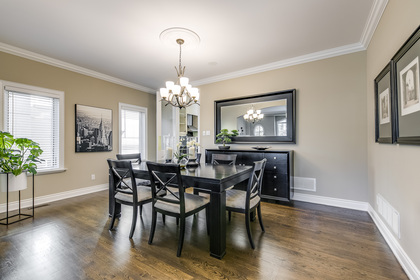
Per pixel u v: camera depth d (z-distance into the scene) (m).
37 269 1.63
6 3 2.03
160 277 1.53
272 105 3.68
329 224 2.47
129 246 1.97
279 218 2.66
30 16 2.24
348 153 3.04
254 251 1.88
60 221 2.58
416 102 1.39
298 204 3.23
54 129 3.53
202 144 4.57
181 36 2.67
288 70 3.54
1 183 2.50
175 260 1.75
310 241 2.06
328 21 2.37
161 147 4.46
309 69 3.35
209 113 4.48
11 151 2.62
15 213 2.85
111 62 3.55
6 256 1.81
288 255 1.82
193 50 3.09
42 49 3.05
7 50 2.94
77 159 3.82
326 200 3.21
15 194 3.06
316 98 3.29
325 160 3.21
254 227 2.40
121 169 2.30
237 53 3.21
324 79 3.22
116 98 4.51
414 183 1.49
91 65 3.69
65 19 2.31
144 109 5.18
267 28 2.51
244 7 2.11
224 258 1.77
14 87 3.02
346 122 3.06
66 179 3.66
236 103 4.08
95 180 4.12
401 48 1.58
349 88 3.03
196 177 1.89
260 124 3.80
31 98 3.26
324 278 1.52
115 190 2.37
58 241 2.07
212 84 4.43
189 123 6.68
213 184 1.81
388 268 1.64
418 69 1.35
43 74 3.35
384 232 2.12
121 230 2.32
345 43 2.91
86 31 2.56
